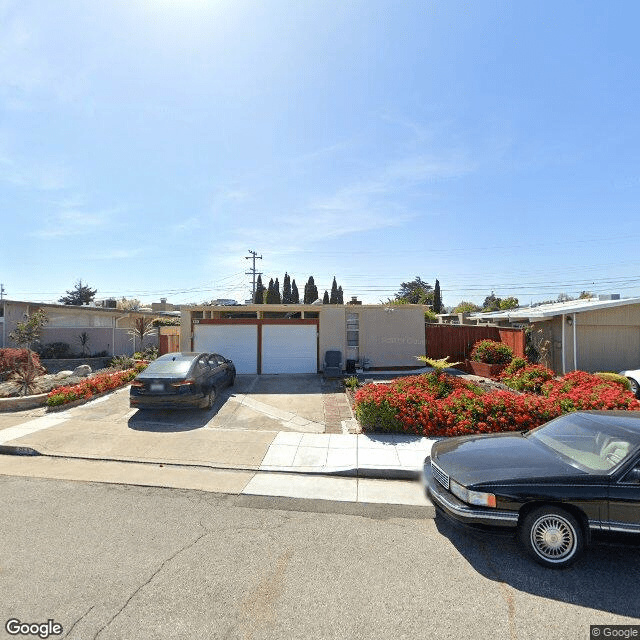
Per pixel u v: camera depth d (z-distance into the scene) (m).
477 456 4.51
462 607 3.04
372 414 7.89
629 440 3.99
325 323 15.14
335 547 3.89
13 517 4.50
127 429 8.07
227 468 6.20
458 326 16.83
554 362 15.84
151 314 26.56
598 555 3.84
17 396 10.91
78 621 2.84
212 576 3.38
